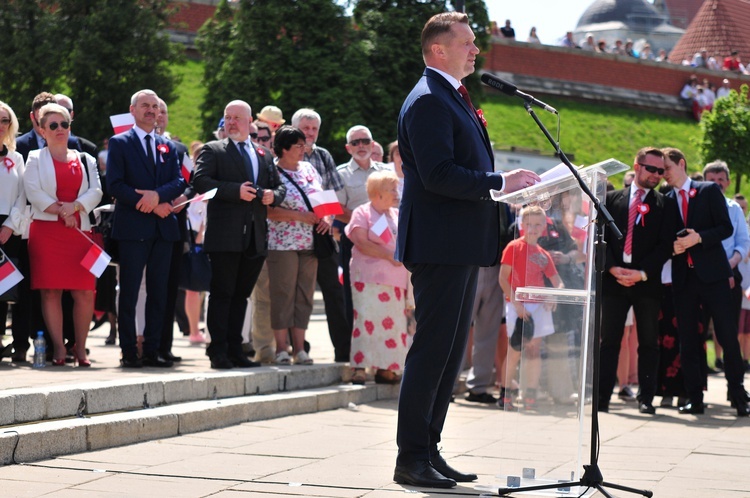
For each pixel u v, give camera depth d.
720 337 10.12
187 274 11.93
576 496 5.70
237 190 9.26
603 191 6.00
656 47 70.06
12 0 25.22
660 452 7.57
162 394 7.84
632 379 12.01
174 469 6.12
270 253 10.05
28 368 8.98
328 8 25.89
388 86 26.83
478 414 9.54
